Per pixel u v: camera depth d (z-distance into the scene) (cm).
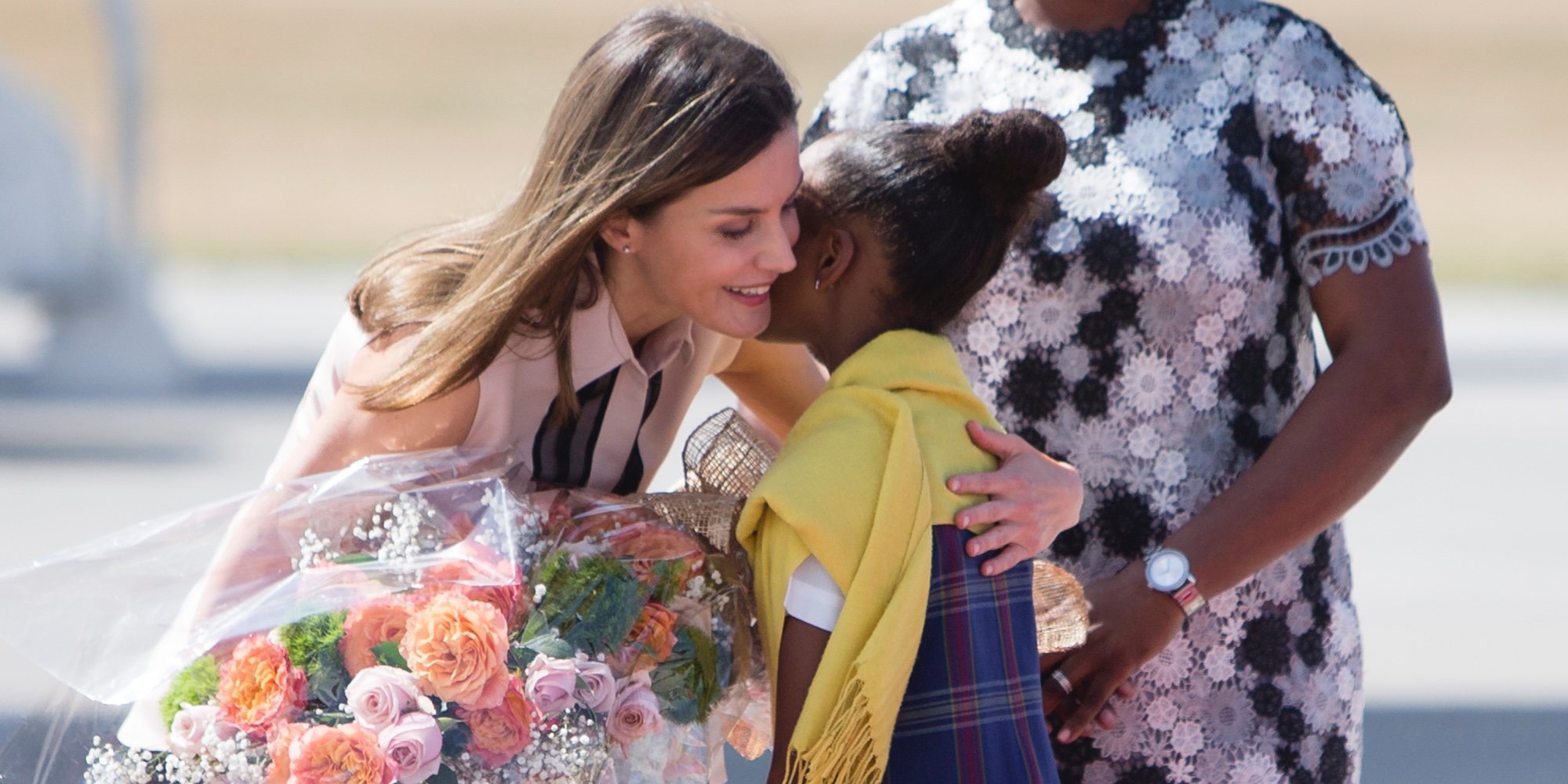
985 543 848
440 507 853
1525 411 4231
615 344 904
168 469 3447
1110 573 996
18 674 846
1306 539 949
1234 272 972
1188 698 988
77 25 10644
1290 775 995
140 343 4319
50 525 2975
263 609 827
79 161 4338
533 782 815
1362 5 13800
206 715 806
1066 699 966
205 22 11294
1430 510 3309
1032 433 1004
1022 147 865
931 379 870
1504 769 2030
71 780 831
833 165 888
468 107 8950
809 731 802
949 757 823
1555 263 6250
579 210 833
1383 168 966
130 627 836
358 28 11412
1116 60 1002
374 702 796
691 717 870
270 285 5641
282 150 7869
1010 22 1034
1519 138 8644
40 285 4269
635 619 859
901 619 804
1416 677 2377
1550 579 2852
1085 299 986
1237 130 982
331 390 925
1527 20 12962
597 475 942
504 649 809
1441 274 6072
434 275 884
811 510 812
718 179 826
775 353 1046
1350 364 958
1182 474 987
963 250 871
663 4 891
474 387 868
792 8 13262
